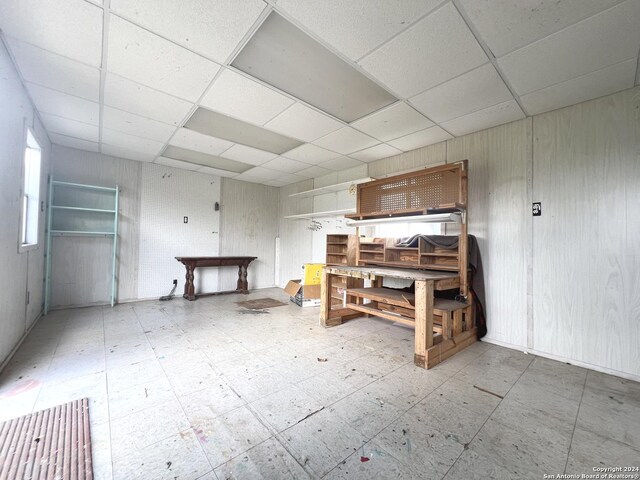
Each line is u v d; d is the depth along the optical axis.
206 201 5.65
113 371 2.28
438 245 3.31
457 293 3.39
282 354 2.69
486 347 3.01
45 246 3.85
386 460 1.39
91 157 4.39
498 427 1.66
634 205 2.37
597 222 2.54
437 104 2.75
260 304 4.84
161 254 5.10
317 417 1.73
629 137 2.40
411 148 4.00
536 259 2.88
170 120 3.20
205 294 5.55
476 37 1.86
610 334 2.46
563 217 2.72
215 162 4.87
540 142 2.88
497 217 3.16
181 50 2.05
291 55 2.09
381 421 1.70
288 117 3.08
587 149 2.60
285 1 1.61
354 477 1.29
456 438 1.56
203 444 1.48
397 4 1.62
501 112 2.87
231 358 2.57
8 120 2.20
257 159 4.64
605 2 1.56
